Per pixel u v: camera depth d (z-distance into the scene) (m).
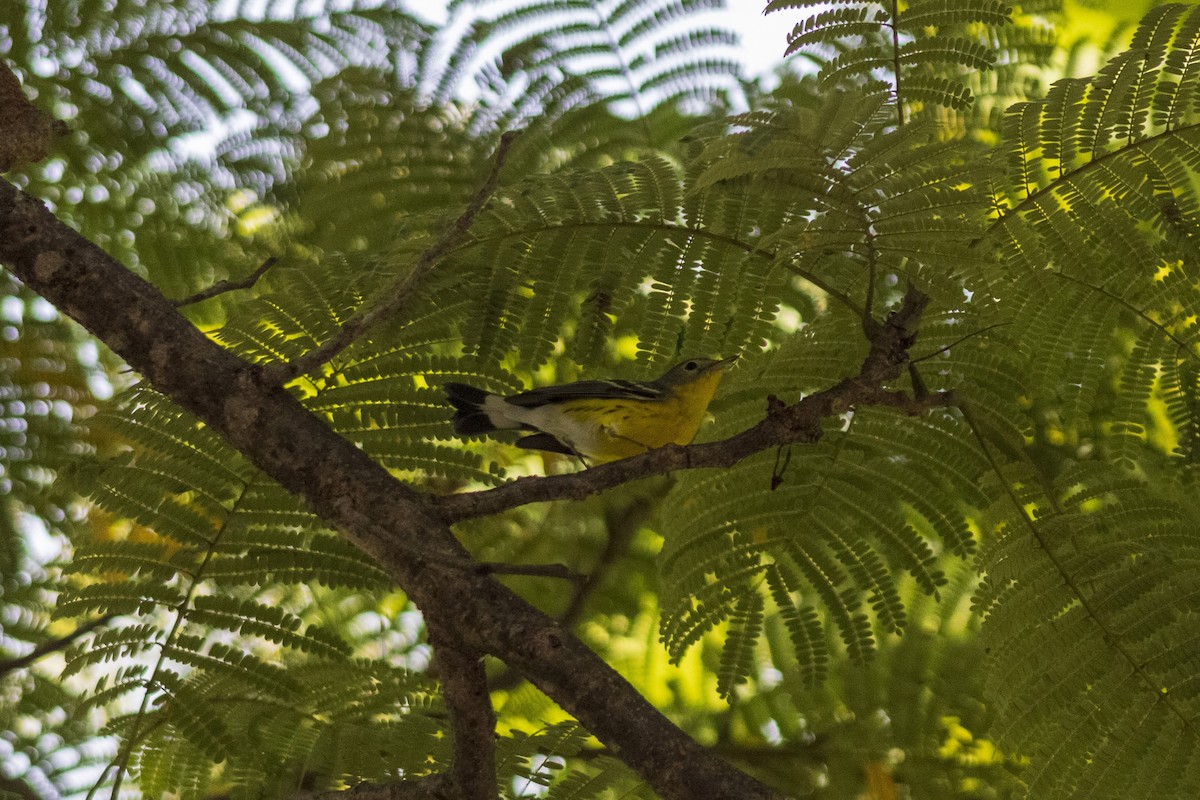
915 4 7.98
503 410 8.53
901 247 6.50
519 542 12.42
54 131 7.54
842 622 8.56
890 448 8.45
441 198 10.66
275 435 6.10
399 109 10.80
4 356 9.95
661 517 9.07
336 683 8.24
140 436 7.93
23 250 6.49
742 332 8.17
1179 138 7.49
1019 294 8.03
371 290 8.09
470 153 10.77
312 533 7.93
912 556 8.53
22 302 10.16
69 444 9.77
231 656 7.80
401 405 8.12
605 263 8.20
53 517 9.70
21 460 9.63
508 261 8.18
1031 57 10.69
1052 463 8.97
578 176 8.54
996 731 7.85
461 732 5.74
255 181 10.96
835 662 10.75
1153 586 7.75
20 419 9.74
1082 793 7.45
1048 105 7.66
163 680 7.67
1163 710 7.46
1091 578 7.87
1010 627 8.01
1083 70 10.77
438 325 8.14
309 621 10.98
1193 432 8.27
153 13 10.87
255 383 6.19
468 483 8.85
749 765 11.06
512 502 5.91
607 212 8.16
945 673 10.71
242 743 7.78
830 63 7.89
